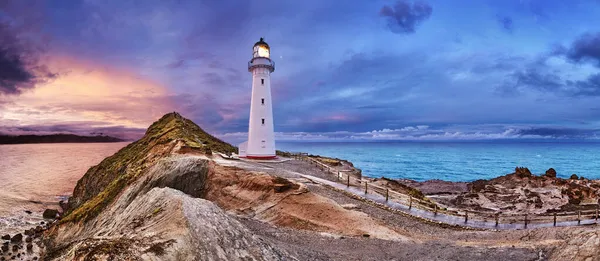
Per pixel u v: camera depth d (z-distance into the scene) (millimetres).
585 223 19812
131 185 32125
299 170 36312
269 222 21375
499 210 36219
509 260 12672
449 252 14383
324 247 15766
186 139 46812
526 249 13727
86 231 27562
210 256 8680
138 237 8938
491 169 117625
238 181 28312
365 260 13594
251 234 11203
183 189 30281
